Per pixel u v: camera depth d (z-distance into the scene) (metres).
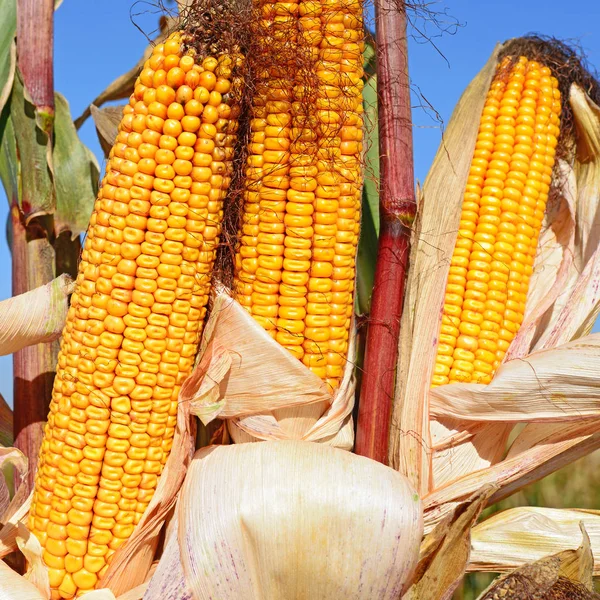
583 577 0.42
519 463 0.45
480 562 0.44
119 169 0.41
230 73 0.41
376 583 0.39
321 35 0.42
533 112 0.49
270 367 0.42
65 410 0.41
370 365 0.45
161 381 0.41
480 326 0.46
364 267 0.53
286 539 0.39
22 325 0.45
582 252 0.52
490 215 0.47
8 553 0.43
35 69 0.51
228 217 0.43
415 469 0.45
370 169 0.46
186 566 0.40
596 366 0.43
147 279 0.41
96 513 0.41
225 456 0.41
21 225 0.51
